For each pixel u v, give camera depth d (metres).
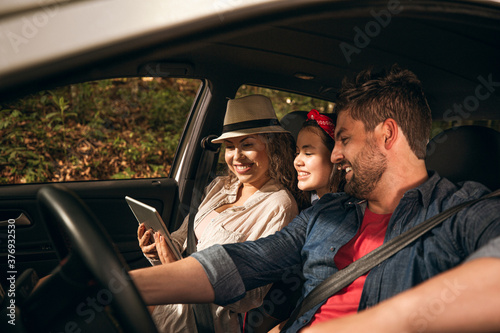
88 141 5.27
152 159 5.32
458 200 1.17
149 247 1.91
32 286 0.91
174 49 0.71
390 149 1.21
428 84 2.18
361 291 1.23
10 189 2.19
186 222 2.41
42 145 5.00
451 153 1.46
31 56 0.60
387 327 0.73
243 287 1.38
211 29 0.73
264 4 0.78
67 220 0.75
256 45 2.15
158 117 5.74
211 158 2.65
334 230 1.39
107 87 5.69
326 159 1.79
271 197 1.90
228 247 1.42
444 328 0.69
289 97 2.83
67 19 0.63
